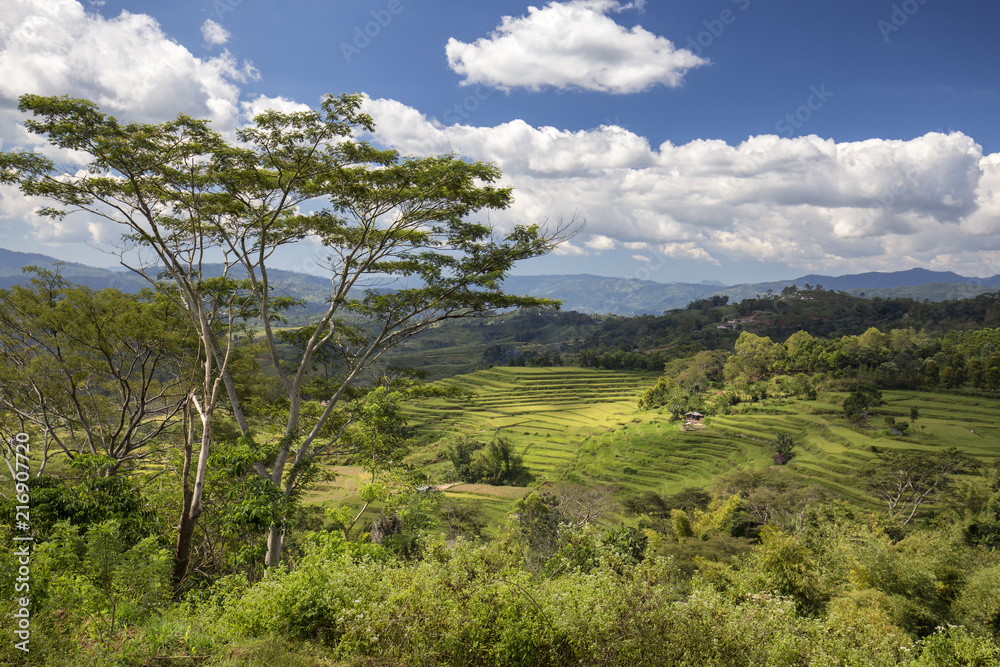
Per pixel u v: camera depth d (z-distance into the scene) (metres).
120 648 7.07
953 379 101.12
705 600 7.65
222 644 7.55
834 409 94.38
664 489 71.56
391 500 20.09
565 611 7.18
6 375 19.45
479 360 193.00
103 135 14.44
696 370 130.12
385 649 7.18
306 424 20.41
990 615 14.90
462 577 8.03
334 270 19.12
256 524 13.65
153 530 13.42
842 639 8.32
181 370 20.80
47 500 11.30
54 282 21.41
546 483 74.75
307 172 15.86
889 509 53.38
